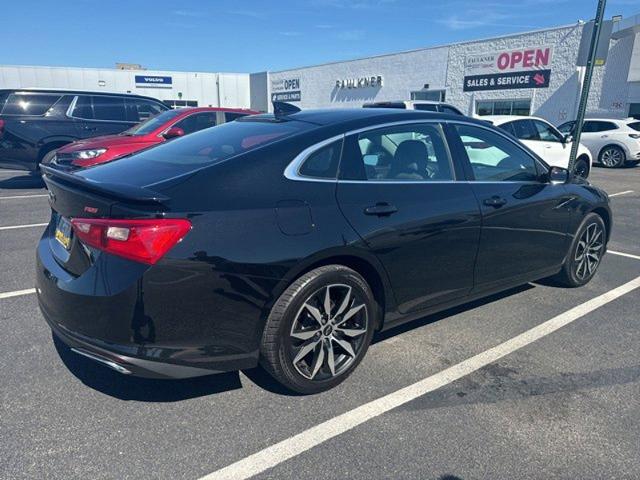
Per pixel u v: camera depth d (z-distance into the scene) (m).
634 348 3.57
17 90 9.94
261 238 2.57
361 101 30.88
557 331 3.83
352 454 2.44
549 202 4.14
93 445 2.45
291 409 2.78
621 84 19.39
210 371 2.60
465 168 3.62
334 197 2.87
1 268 5.04
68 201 2.66
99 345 2.43
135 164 3.13
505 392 2.99
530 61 21.94
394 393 2.96
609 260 5.78
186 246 2.40
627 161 16.78
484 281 3.75
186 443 2.48
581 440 2.56
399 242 3.08
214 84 41.16
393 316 3.26
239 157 2.77
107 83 37.66
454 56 25.06
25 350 3.35
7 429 2.54
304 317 2.83
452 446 2.50
